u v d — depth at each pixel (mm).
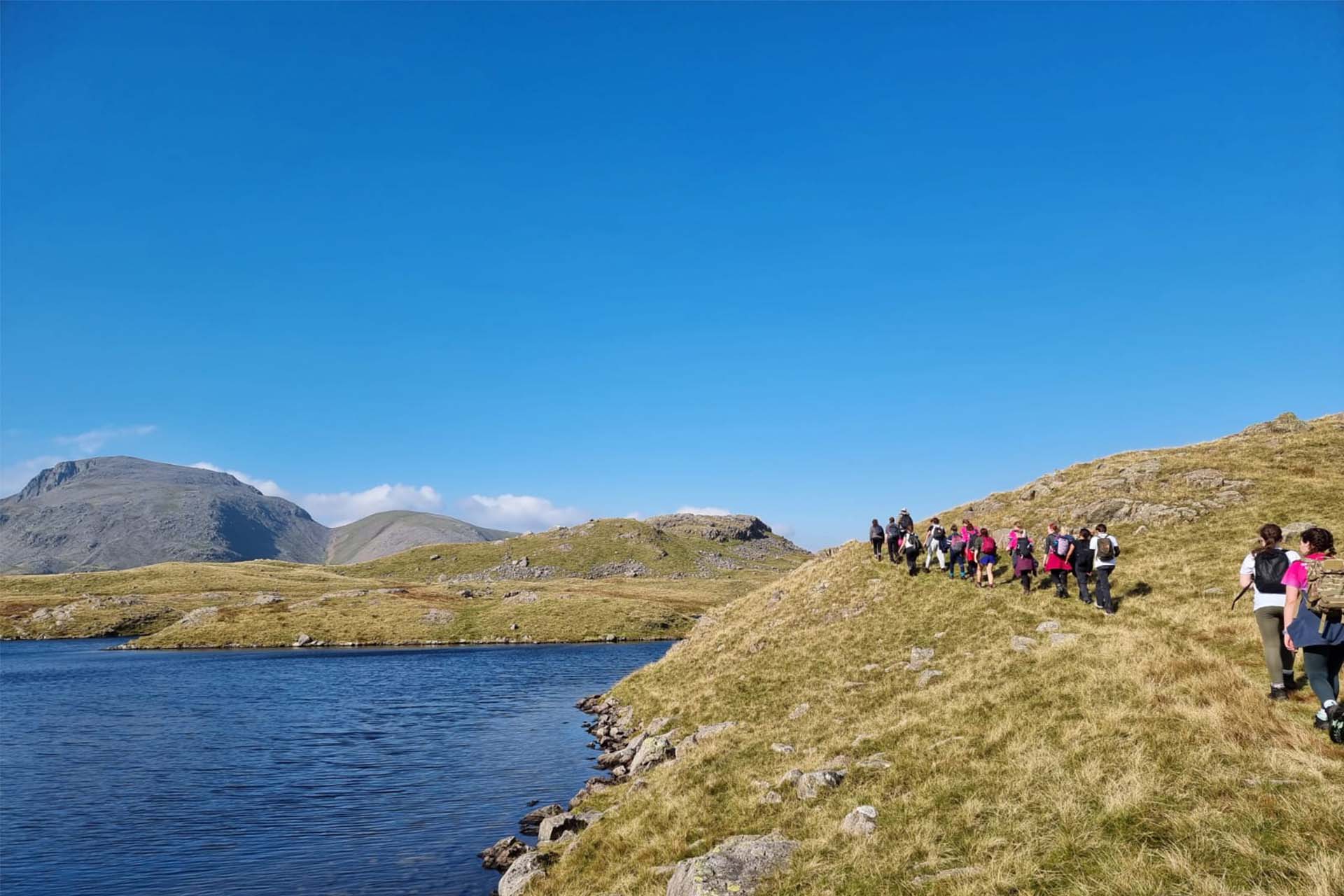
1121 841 10203
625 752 32250
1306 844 9117
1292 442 46656
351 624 127750
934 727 17922
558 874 16656
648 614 143125
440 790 31516
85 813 28906
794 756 19609
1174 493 41312
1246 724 12977
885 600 36531
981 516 51594
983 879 10133
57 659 97562
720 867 12297
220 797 31016
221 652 106875
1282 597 13906
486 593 174000
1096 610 26391
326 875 22109
